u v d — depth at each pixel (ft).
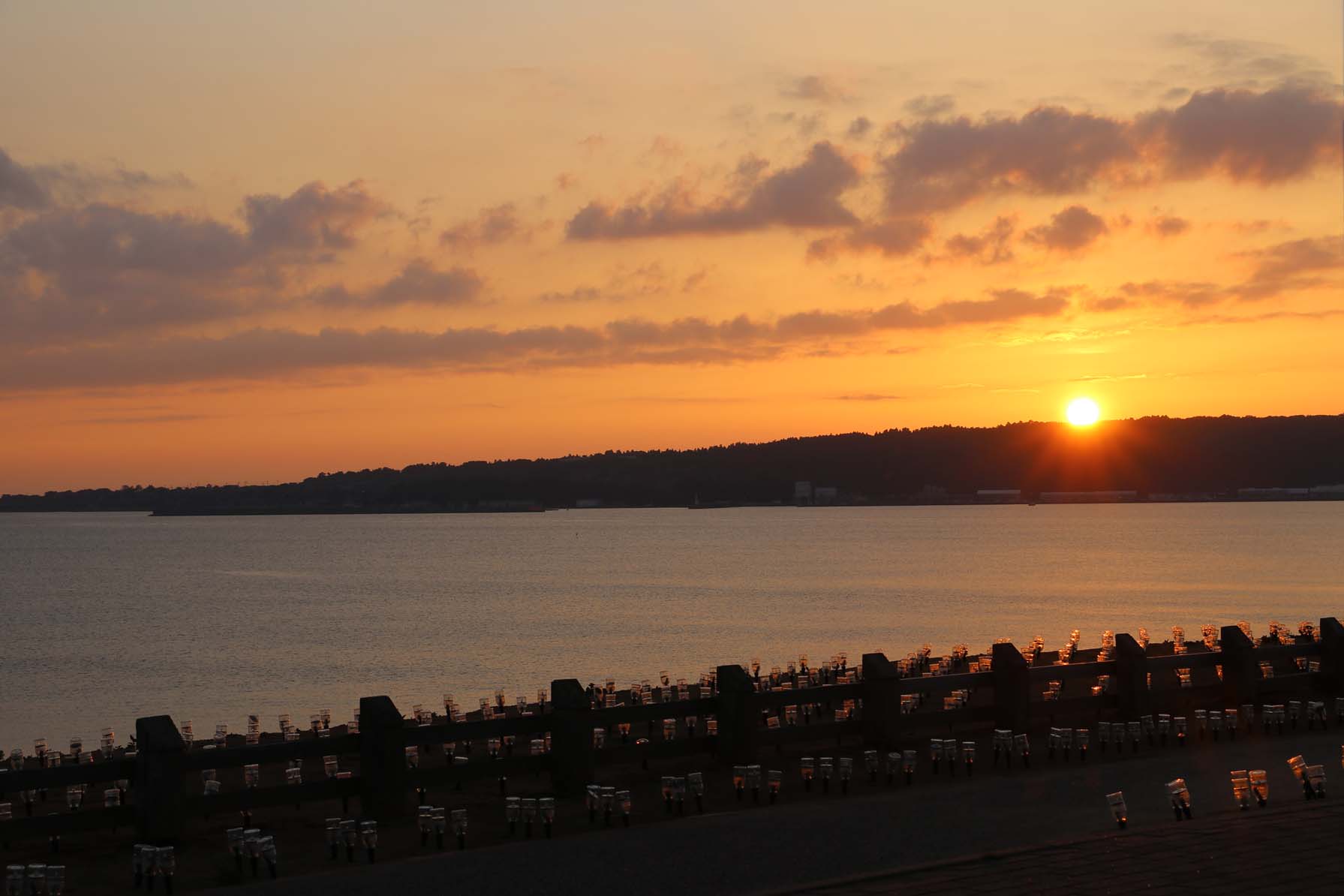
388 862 54.95
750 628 293.02
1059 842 55.31
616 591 418.10
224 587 472.85
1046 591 379.96
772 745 78.74
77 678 233.14
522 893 49.98
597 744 78.33
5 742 166.20
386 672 232.94
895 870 51.31
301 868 54.49
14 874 49.55
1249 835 55.42
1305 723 86.48
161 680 229.04
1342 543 647.15
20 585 496.23
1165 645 127.54
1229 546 621.31
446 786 69.05
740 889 49.88
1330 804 61.36
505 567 579.07
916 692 78.28
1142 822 59.47
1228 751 77.56
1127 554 573.33
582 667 231.71
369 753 62.13
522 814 59.26
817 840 57.36
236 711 190.29
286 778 71.41
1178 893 47.39
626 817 61.41
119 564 649.61
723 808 64.34
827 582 437.99
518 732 66.74
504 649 263.49
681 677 211.00
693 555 645.51
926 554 606.96
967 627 285.64
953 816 61.57
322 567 603.26
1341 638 94.68
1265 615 298.15
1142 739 81.87
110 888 51.88
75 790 65.00
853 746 80.12
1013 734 79.92
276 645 282.15
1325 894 46.75
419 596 417.08
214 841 58.90
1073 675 83.97
